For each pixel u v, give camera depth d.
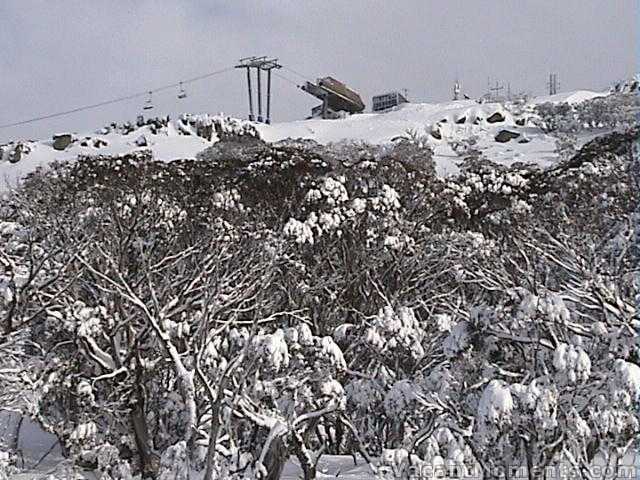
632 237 39.38
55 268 43.59
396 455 27.64
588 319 32.22
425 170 66.69
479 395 27.06
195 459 31.55
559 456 26.69
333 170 58.00
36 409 40.81
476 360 27.84
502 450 25.44
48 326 44.97
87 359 44.34
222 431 35.09
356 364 39.94
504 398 23.56
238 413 31.84
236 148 87.69
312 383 32.69
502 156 123.56
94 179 56.00
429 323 37.66
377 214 52.53
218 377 32.81
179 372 32.97
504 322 27.05
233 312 39.38
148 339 43.28
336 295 50.22
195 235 52.00
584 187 58.09
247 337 33.91
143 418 42.81
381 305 51.34
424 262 52.16
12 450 44.03
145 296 42.19
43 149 128.12
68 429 42.88
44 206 52.41
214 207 53.16
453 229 56.84
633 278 35.78
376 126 150.25
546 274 37.56
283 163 58.56
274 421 31.72
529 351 27.80
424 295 52.12
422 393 29.91
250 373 31.06
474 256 47.03
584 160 71.94
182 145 122.62
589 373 24.44
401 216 54.69
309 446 40.62
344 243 51.69
